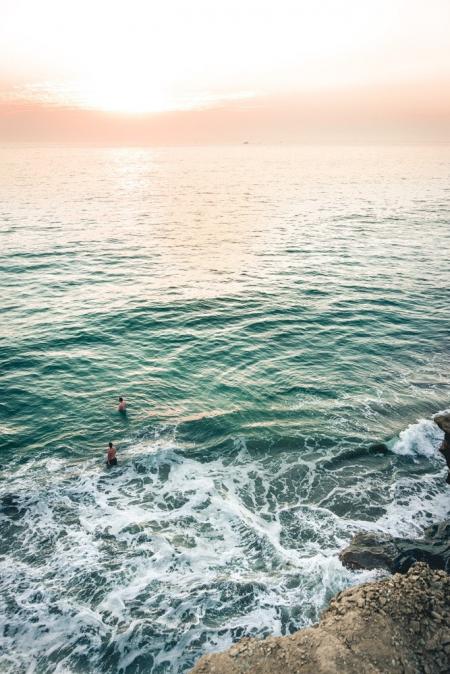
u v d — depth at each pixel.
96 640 10.98
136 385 23.03
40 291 35.78
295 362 25.69
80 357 25.73
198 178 148.25
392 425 19.98
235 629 11.23
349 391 22.73
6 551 13.41
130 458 17.69
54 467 17.06
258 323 30.88
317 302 34.75
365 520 14.91
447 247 50.84
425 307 33.72
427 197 94.12
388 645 9.16
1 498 15.39
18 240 51.38
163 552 13.55
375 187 115.12
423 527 14.60
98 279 39.28
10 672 10.26
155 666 10.44
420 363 25.69
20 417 20.05
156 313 32.25
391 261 45.47
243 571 12.96
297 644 9.49
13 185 110.69
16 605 11.77
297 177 149.75
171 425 19.89
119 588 12.36
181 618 11.52
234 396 22.23
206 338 28.58
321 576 12.61
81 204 82.00
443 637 9.21
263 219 70.06
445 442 16.94
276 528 14.56
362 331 29.72
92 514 14.95
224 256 47.97
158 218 70.31
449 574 11.70
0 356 25.38
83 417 20.23
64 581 12.51
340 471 17.27
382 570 12.43
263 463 17.69
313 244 53.09
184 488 16.27
